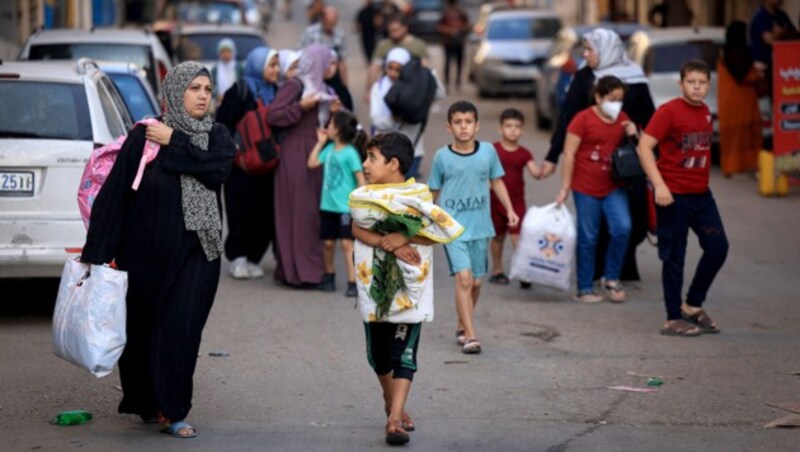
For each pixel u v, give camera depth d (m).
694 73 18.30
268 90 22.88
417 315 13.18
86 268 13.19
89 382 16.20
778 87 31.52
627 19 50.00
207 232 13.32
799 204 30.91
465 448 13.37
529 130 47.75
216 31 43.31
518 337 18.98
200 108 13.30
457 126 18.02
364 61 76.50
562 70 43.22
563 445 13.52
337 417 14.70
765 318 20.23
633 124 21.02
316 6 60.34
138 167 13.17
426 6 92.88
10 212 18.30
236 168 23.03
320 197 22.36
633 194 21.75
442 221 13.01
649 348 18.25
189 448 13.20
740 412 14.92
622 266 22.25
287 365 17.23
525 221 21.31
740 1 48.47
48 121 18.73
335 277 23.58
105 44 30.06
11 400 15.30
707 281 19.19
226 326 19.61
